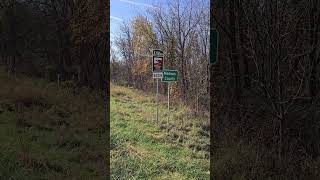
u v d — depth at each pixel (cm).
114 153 869
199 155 894
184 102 1463
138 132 1095
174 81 1489
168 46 1934
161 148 958
